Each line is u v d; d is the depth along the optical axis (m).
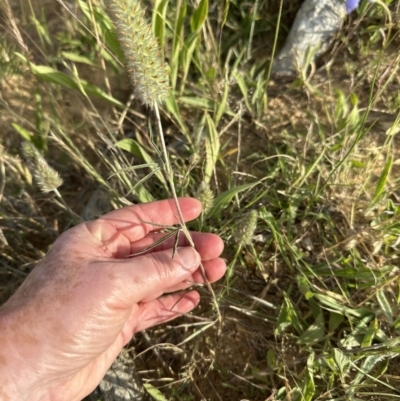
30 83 0.44
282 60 0.41
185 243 0.30
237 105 0.40
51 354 0.24
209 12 0.44
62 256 0.25
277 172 0.36
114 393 0.31
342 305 0.30
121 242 0.29
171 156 0.37
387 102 0.37
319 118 0.39
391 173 0.35
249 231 0.27
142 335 0.34
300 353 0.31
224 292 0.33
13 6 0.49
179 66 0.40
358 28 0.40
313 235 0.34
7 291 0.37
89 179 0.41
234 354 0.32
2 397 0.23
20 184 0.40
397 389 0.28
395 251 0.32
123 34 0.18
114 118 0.42
